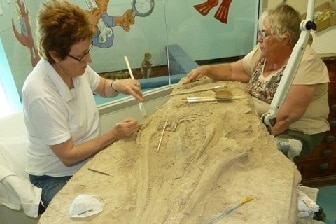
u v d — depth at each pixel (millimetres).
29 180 1823
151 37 2783
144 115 1962
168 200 1194
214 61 3002
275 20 1858
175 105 1821
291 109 1896
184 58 2791
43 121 1591
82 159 1646
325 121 2111
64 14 1481
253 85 2141
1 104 2408
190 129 1598
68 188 1341
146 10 2697
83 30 1506
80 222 1169
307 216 1288
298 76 1867
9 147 1916
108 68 2729
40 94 1569
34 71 1627
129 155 1506
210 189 1245
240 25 2943
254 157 1400
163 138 1570
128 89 1988
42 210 1734
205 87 2020
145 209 1179
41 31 1506
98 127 1914
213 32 2957
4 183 1747
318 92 2000
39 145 1734
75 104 1725
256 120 1634
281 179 1287
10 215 2000
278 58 1990
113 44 2693
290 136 1998
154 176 1345
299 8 2795
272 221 1105
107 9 2592
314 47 2482
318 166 2732
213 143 1470
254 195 1215
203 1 2801
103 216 1184
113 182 1354
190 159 1394
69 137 1639
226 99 1834
